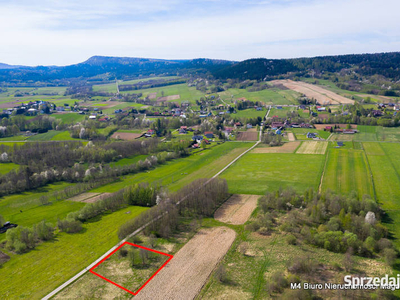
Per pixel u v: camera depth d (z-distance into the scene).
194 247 100.50
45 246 102.88
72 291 79.75
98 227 116.06
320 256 93.19
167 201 125.81
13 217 129.75
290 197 131.62
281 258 92.75
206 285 81.44
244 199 141.12
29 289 80.56
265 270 87.06
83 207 128.00
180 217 123.06
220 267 84.88
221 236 107.44
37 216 130.00
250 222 117.44
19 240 102.94
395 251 92.38
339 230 104.69
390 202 129.50
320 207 116.56
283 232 108.56
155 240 103.88
